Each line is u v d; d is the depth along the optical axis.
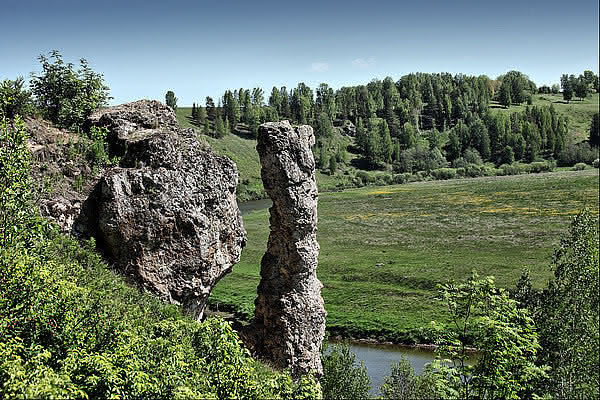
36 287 14.98
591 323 36.22
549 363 35.88
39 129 25.12
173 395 12.66
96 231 22.89
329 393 36.53
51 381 10.92
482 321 22.84
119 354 13.64
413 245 86.88
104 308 16.97
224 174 25.64
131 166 24.16
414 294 63.25
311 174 24.58
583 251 39.25
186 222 23.33
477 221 103.44
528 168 192.75
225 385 14.79
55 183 22.94
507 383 22.47
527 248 79.56
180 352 14.60
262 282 25.09
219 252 25.00
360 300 62.69
